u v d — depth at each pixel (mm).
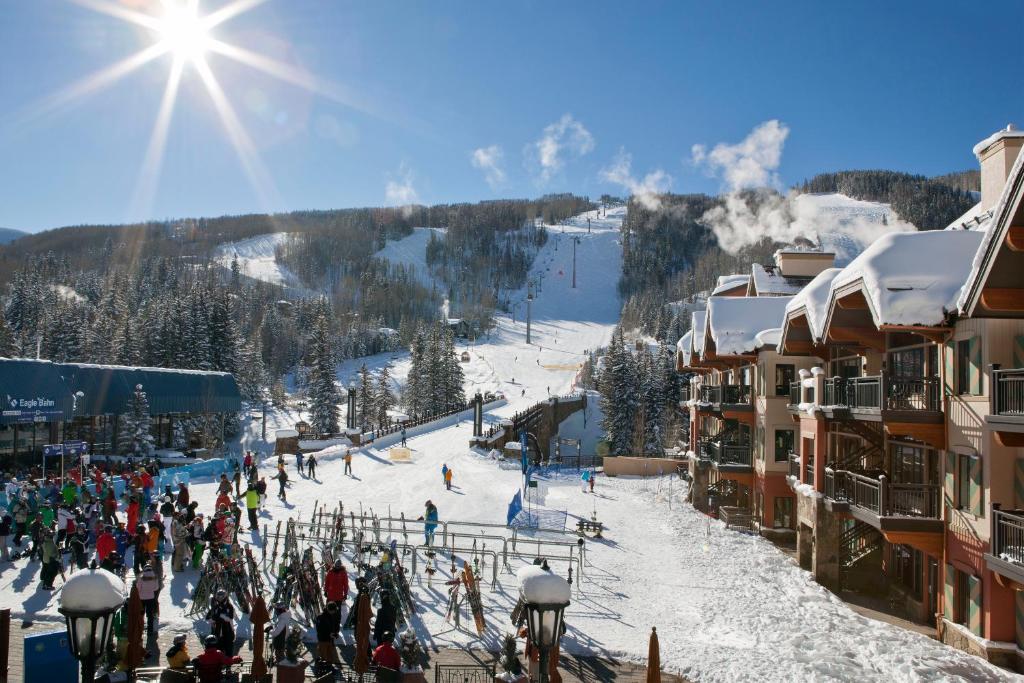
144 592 15336
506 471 48781
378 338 183375
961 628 16938
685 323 166000
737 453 33688
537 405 78812
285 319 169625
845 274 19906
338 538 23234
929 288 17484
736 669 15695
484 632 17688
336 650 15461
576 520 33531
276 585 20031
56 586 19484
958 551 17172
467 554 25109
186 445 59438
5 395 37625
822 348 26594
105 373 47844
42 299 123250
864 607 21188
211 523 21609
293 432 54875
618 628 18531
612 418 72875
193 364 75062
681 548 28500
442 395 95188
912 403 19875
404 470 45500
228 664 13539
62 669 12172
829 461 24672
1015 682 14547
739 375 36031
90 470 33938
